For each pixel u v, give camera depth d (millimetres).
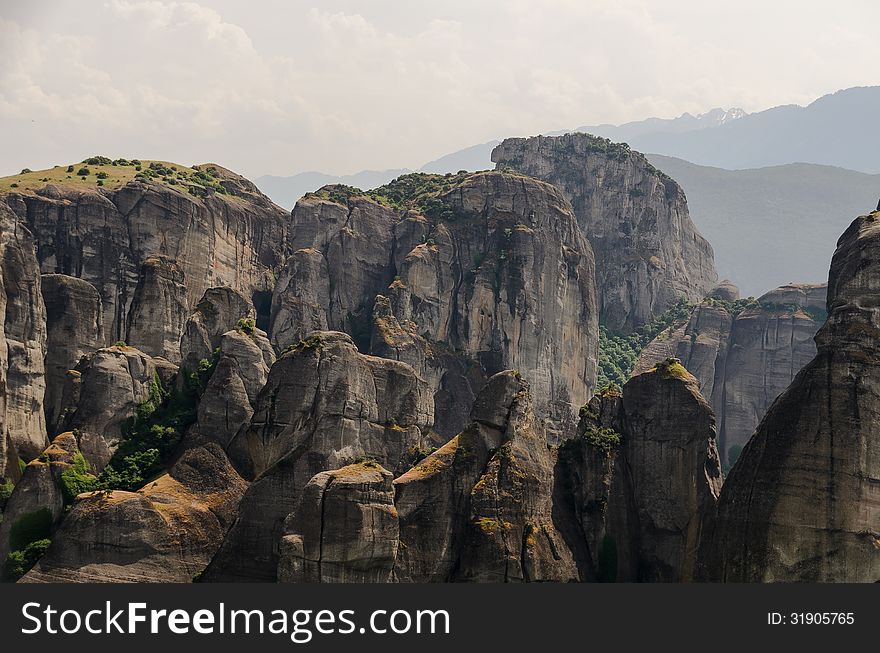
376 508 168250
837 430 167000
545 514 185000
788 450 169625
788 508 167750
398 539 173500
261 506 184375
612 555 192250
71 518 187750
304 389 189125
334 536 165375
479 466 184250
